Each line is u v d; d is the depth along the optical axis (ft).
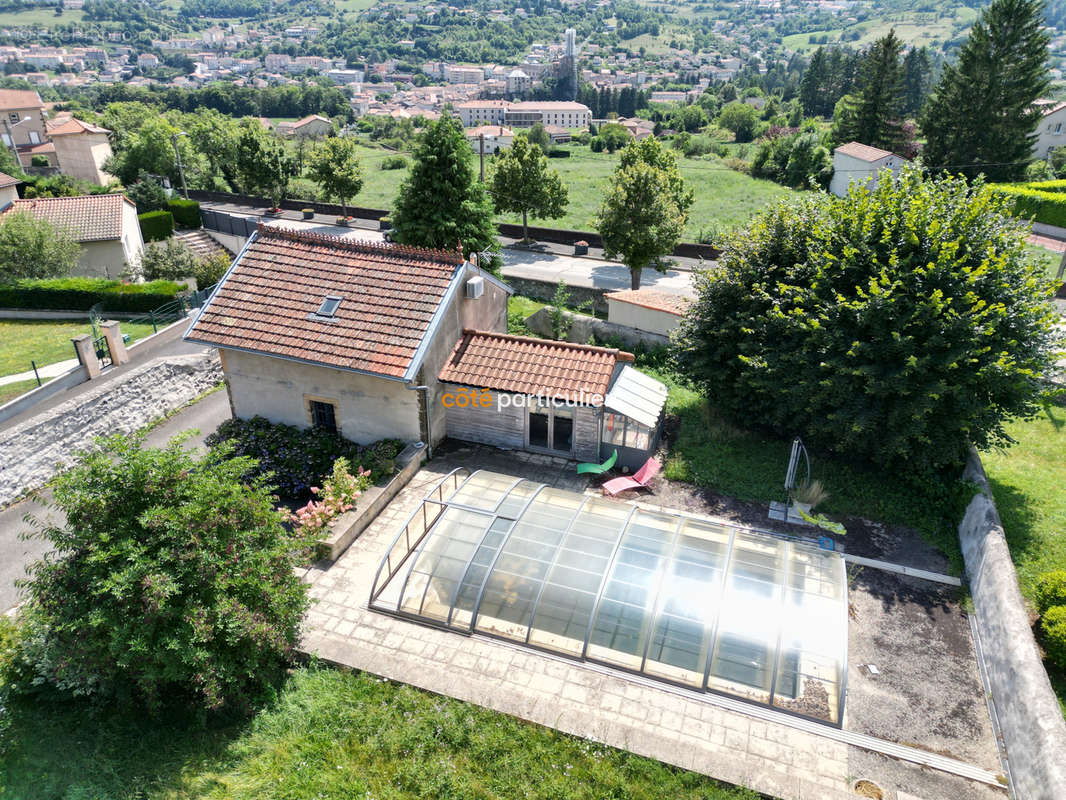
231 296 74.23
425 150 108.17
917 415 58.13
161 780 37.99
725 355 74.54
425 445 71.15
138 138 240.94
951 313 58.29
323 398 71.72
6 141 308.19
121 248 140.26
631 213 132.67
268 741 41.11
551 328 106.52
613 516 56.13
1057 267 142.61
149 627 37.83
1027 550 56.39
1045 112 274.16
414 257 74.64
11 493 67.51
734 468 70.13
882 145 284.00
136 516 39.99
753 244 72.64
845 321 64.64
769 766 40.22
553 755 40.34
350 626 50.37
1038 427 78.48
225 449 45.09
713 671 45.42
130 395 80.79
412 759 40.09
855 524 62.13
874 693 45.24
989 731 42.65
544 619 48.85
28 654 41.24
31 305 114.42
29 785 37.35
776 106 558.15
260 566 41.57
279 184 222.07
